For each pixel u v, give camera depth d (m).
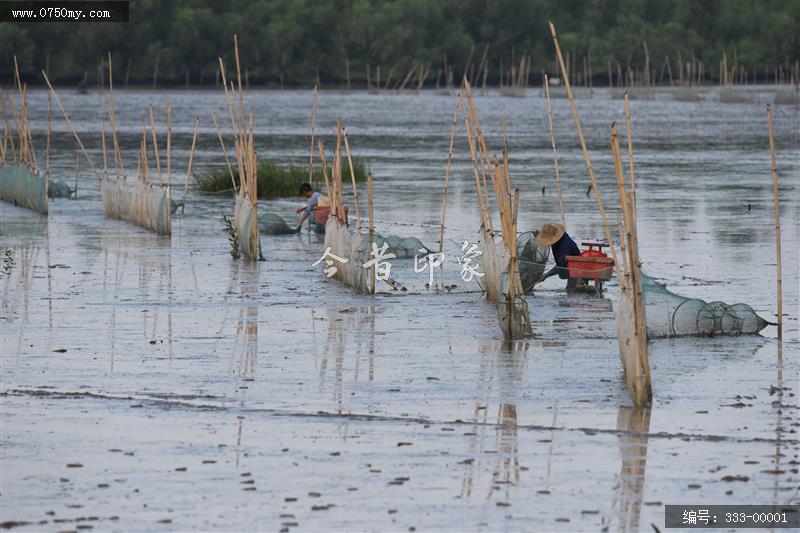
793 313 49.03
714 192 102.12
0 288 53.97
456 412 34.56
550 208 89.25
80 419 33.78
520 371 39.25
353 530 25.89
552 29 39.09
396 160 141.25
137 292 53.25
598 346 42.91
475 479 29.02
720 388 37.28
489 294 51.28
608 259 52.72
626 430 32.94
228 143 172.75
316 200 74.19
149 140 176.25
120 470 29.50
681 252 66.38
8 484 28.48
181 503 27.34
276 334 44.72
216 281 56.38
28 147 102.88
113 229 76.94
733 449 31.34
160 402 35.53
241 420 33.75
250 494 27.92
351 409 34.84
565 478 29.11
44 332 44.81
